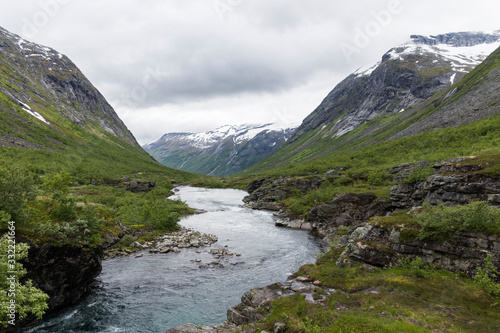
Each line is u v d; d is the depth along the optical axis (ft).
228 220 223.10
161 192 352.49
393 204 171.83
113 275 105.09
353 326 49.06
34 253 71.67
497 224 67.46
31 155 346.74
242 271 111.14
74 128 640.17
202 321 74.33
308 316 54.65
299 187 296.92
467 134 309.83
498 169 95.40
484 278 58.29
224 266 116.57
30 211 82.28
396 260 77.41
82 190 270.46
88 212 94.17
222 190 502.79
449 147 295.48
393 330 46.37
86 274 86.63
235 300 86.43
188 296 89.04
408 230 79.56
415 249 76.07
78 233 85.61
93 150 565.53
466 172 105.19
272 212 262.26
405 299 59.00
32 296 54.08
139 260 122.11
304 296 65.16
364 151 456.45
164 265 116.57
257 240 161.89
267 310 62.08
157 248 138.31
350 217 188.55
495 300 54.70
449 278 65.41
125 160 605.31
